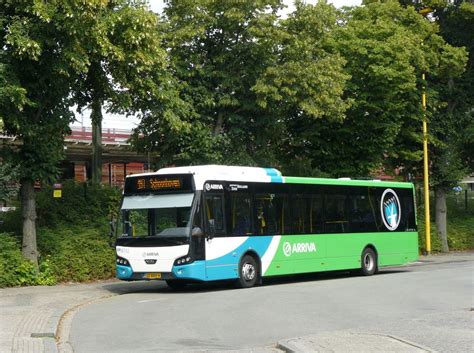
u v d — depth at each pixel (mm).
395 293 16141
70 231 21203
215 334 10742
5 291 17578
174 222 17141
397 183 24484
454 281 18922
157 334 10789
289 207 19969
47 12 16141
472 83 34188
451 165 34875
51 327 11242
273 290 17219
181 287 19500
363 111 27781
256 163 25781
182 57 23219
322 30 23719
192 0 22406
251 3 22422
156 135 23875
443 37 33969
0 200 19906
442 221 35656
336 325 11508
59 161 19562
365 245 22594
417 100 30828
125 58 18172
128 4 18297
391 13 29859
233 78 23172
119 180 46812
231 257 17891
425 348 8906
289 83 22703
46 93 18672
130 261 17391
